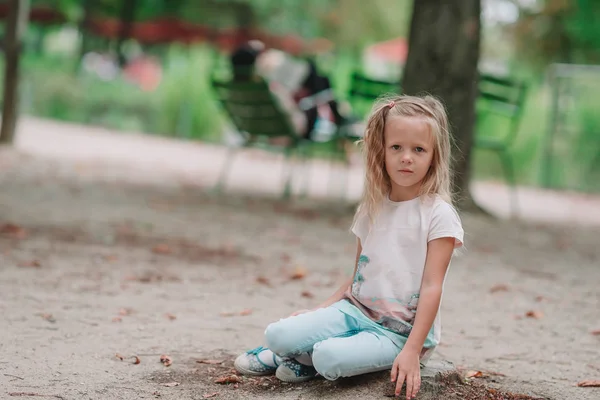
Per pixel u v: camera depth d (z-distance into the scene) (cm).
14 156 1054
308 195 924
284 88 839
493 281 511
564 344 363
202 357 317
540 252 642
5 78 1147
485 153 1560
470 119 752
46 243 536
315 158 1543
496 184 1434
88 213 676
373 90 833
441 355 337
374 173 279
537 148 1548
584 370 320
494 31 2283
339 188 1029
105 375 286
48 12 2019
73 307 383
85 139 1488
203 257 534
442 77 740
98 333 341
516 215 880
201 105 1917
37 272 452
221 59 2092
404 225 273
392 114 274
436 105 279
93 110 2006
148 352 319
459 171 761
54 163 1031
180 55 2227
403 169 269
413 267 270
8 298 390
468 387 279
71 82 2009
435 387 269
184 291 434
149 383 280
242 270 502
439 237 268
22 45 1143
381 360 266
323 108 895
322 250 589
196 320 375
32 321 352
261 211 766
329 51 2341
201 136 1898
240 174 1120
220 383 283
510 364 326
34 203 705
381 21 2434
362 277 278
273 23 2275
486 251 625
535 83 1891
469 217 766
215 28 2003
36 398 258
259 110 835
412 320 269
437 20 739
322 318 274
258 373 293
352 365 261
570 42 1862
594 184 1466
